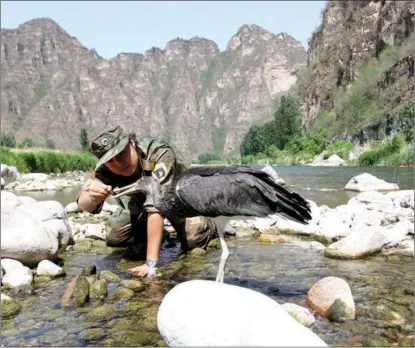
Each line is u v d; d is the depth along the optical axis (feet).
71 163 35.47
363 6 90.58
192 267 5.86
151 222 5.55
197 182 4.58
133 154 5.70
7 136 104.88
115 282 5.27
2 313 4.33
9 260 5.67
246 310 3.21
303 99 100.01
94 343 3.76
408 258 6.13
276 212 4.48
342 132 65.67
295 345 2.97
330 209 9.94
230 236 7.84
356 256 6.13
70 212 10.37
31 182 20.24
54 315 4.34
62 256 6.66
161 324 3.39
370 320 4.09
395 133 48.85
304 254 6.43
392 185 15.93
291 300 4.55
